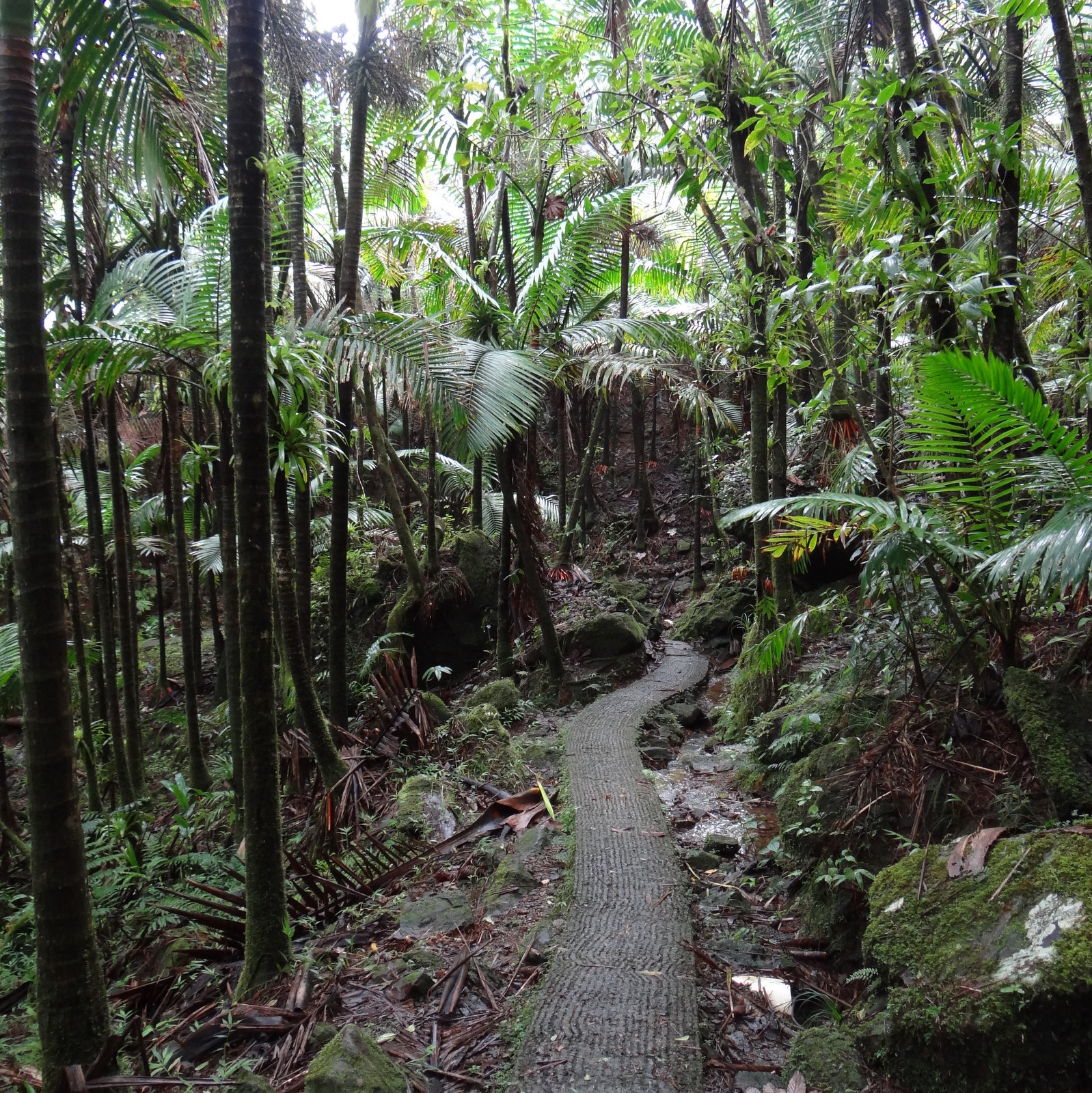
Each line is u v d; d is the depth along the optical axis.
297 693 5.04
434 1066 2.57
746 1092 2.39
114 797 6.84
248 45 2.90
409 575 8.70
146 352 4.50
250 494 3.01
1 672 5.29
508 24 5.81
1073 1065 2.06
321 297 8.92
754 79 4.87
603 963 2.96
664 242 9.50
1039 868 2.51
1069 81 2.92
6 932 4.79
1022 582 3.06
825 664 5.01
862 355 4.32
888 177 3.66
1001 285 3.34
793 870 3.62
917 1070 2.36
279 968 3.18
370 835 4.61
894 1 3.68
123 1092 2.38
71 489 9.46
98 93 3.34
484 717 6.16
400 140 6.06
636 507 12.98
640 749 5.54
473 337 6.82
